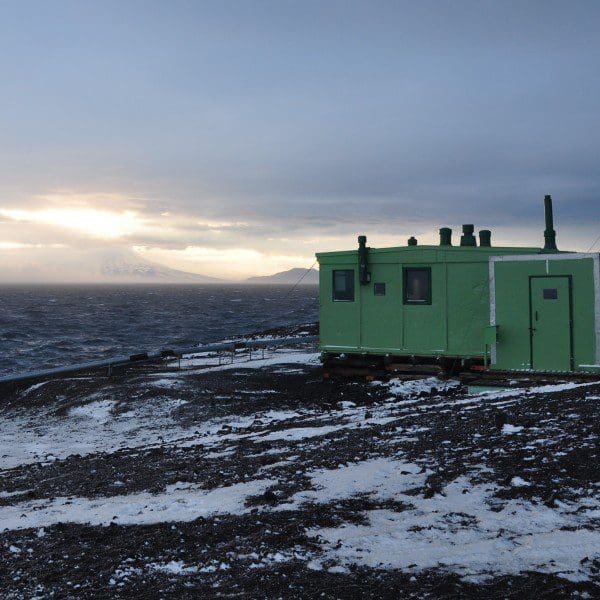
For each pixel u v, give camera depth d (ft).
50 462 39.65
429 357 61.00
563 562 13.87
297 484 22.74
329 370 66.03
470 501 18.69
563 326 49.44
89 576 15.37
